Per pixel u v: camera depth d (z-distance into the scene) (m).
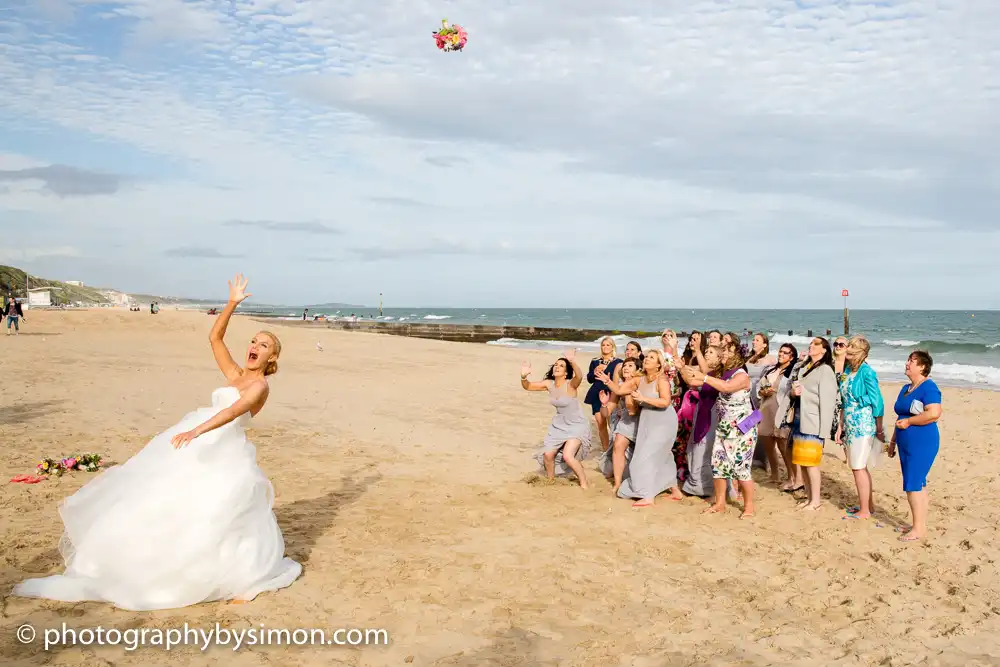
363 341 33.12
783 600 5.04
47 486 7.12
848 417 7.19
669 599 4.99
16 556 5.10
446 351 29.52
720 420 7.20
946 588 5.34
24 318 33.91
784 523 6.98
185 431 4.55
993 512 7.49
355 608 4.55
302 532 6.14
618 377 8.41
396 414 13.59
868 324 98.88
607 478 8.95
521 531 6.48
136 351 23.84
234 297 5.09
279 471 8.64
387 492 7.83
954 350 41.62
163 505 4.36
